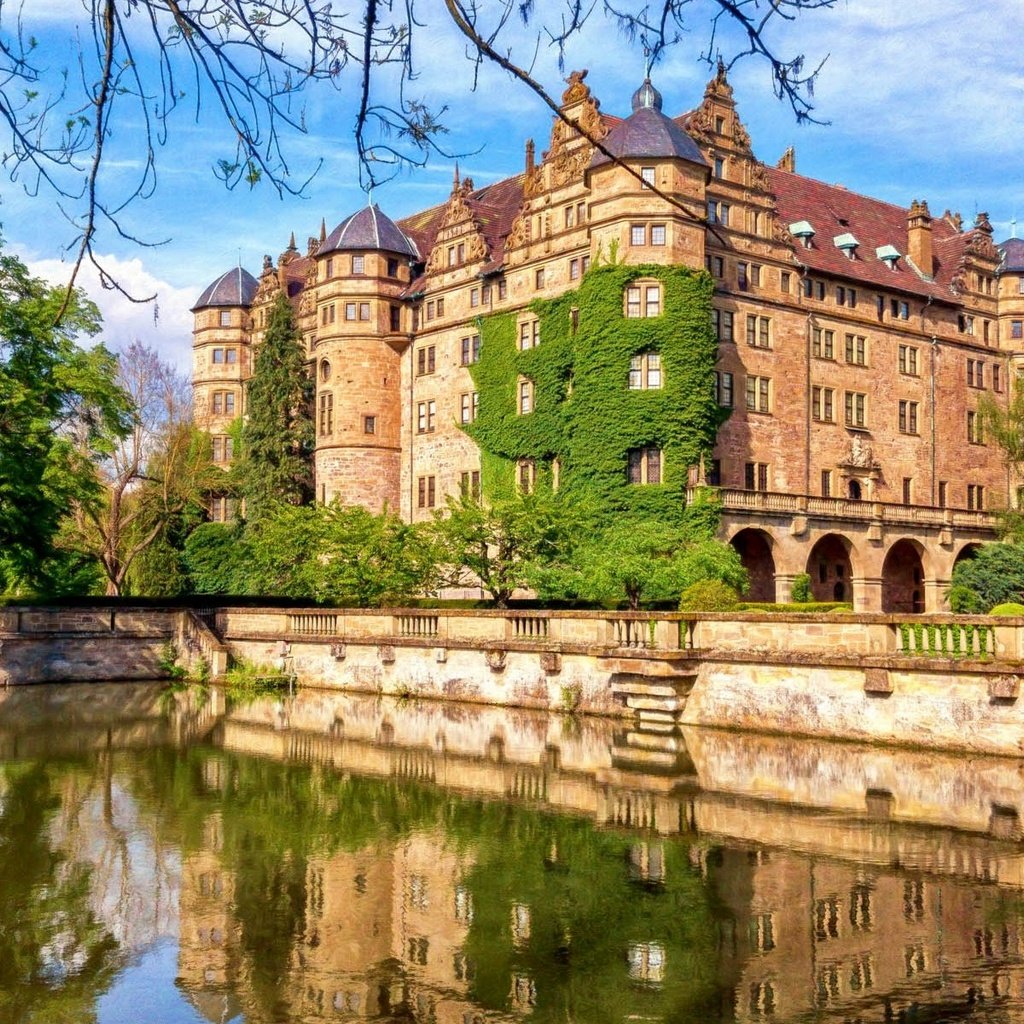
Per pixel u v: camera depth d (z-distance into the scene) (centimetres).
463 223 6862
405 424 7225
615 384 5669
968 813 1995
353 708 3747
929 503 7031
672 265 5647
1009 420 6612
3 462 4450
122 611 5078
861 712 2584
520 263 6400
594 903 1584
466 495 5234
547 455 6169
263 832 2017
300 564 5444
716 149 6122
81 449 5422
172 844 1936
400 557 4953
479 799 2253
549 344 6141
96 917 1564
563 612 3412
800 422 6344
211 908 1598
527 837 1948
